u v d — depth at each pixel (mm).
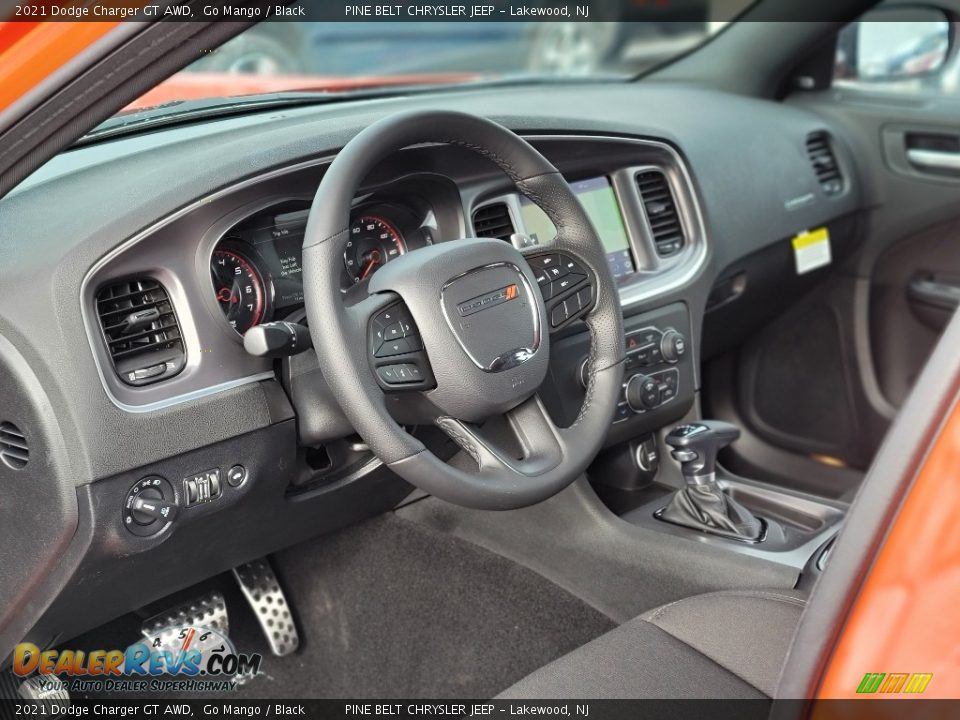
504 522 1860
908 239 2414
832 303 2529
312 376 1482
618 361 1467
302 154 1433
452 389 1301
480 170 1619
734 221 2115
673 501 1793
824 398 2562
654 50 6785
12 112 917
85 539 1331
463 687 1890
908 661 632
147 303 1361
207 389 1396
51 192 1450
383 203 1567
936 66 2373
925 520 637
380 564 1969
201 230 1367
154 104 1722
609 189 1928
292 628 1999
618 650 1184
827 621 676
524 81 2506
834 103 2520
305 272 1232
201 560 1590
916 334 2441
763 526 1739
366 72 6082
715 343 2398
